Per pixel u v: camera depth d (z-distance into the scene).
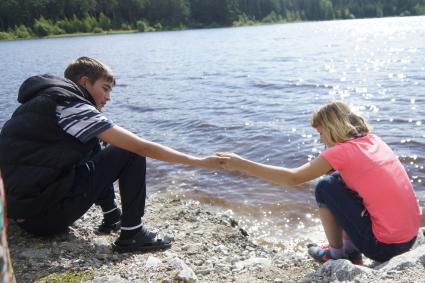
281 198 6.59
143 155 3.68
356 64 23.03
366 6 145.88
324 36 54.16
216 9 118.25
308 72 21.03
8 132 3.60
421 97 13.31
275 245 5.28
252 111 12.86
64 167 3.61
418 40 38.41
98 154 3.87
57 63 33.94
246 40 55.03
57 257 3.83
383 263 3.45
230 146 9.54
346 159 3.52
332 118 3.68
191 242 4.56
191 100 15.37
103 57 38.03
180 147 9.65
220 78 20.98
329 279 3.31
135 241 3.99
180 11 115.69
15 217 3.66
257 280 3.62
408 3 142.50
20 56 44.22
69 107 3.53
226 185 7.22
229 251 4.49
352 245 3.86
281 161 8.51
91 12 111.94
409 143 8.84
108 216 4.48
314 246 4.23
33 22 103.00
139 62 32.00
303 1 144.25
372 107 12.43
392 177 3.50
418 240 3.88
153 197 6.71
